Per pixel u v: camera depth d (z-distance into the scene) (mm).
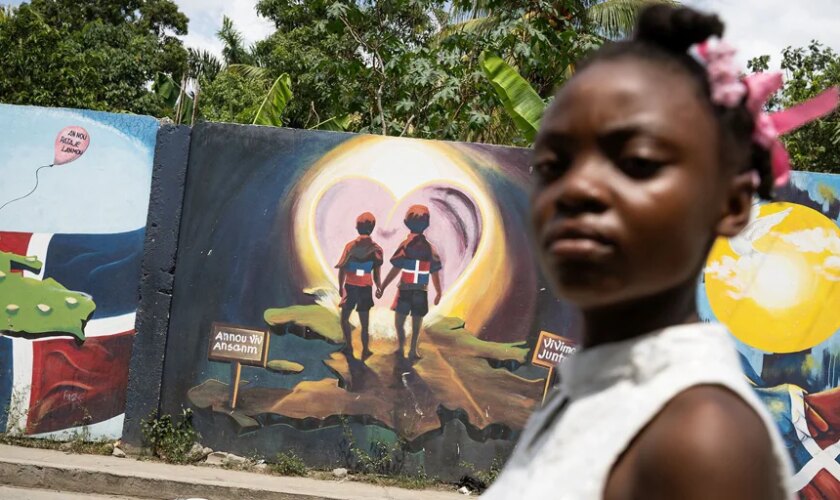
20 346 7293
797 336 7051
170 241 7309
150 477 6309
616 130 720
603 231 711
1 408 7246
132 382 7211
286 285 7246
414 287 7203
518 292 7168
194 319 7258
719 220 771
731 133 770
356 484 6848
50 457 6711
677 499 642
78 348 7289
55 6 27922
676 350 730
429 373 7141
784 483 661
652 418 687
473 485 6992
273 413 7152
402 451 7078
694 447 642
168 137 7383
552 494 723
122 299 7309
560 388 899
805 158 11078
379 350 7180
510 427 7074
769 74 794
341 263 7238
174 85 10719
